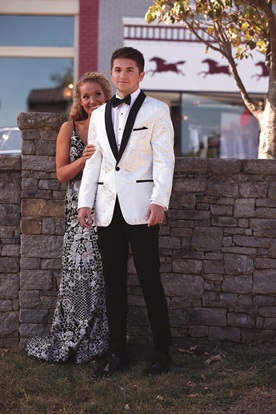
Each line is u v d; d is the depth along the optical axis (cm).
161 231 488
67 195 455
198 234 486
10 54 1240
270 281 484
